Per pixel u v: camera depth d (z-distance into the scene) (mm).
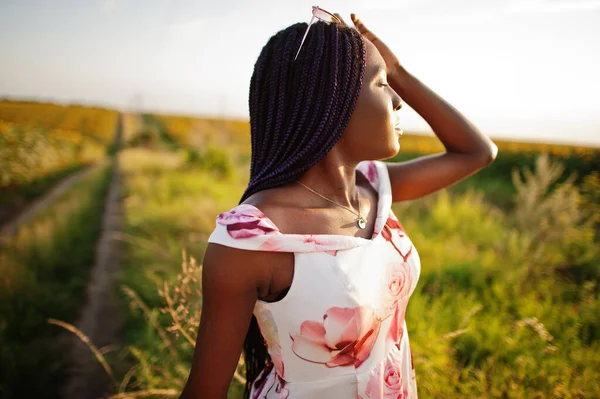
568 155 12703
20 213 10289
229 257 922
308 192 1096
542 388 2266
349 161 1130
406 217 6996
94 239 7070
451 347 2699
